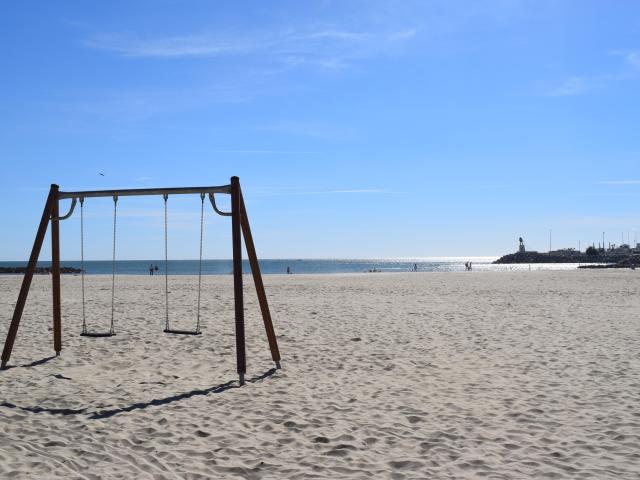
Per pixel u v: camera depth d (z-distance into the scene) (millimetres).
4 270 55156
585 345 10047
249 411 6043
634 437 5109
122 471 4352
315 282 31203
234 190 7801
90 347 9742
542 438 5105
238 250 7645
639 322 13234
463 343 10266
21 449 4754
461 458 4637
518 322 13219
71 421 5668
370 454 4766
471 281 32000
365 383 7301
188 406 6234
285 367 8312
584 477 4219
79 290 23547
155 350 9523
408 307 16625
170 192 8219
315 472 4375
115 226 8859
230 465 4504
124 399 6508
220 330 11602
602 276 38562
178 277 37406
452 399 6469
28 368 8133
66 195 8641
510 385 7117
